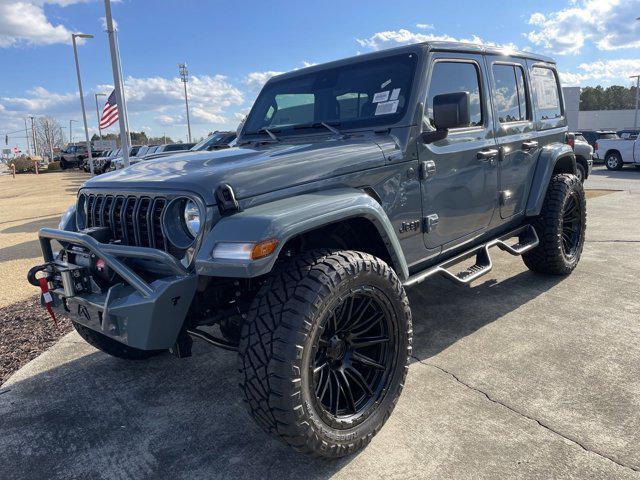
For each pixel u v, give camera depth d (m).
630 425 2.54
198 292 2.42
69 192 20.45
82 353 3.87
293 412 2.12
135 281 2.25
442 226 3.38
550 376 3.06
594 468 2.25
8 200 18.03
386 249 2.79
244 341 2.19
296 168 2.54
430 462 2.37
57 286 2.72
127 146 12.63
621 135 19.20
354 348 2.52
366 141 2.97
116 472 2.46
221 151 3.11
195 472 2.42
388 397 2.57
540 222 4.60
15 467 2.54
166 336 2.26
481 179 3.70
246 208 2.32
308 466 2.41
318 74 3.67
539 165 4.44
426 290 4.76
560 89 5.12
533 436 2.50
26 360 3.82
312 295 2.16
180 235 2.36
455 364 3.29
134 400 3.14
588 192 11.48
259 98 4.04
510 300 4.39
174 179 2.41
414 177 3.10
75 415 3.00
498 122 3.93
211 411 2.97
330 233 2.77
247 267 2.03
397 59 3.32
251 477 2.36
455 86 3.49
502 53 4.05
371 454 2.45
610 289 4.53
